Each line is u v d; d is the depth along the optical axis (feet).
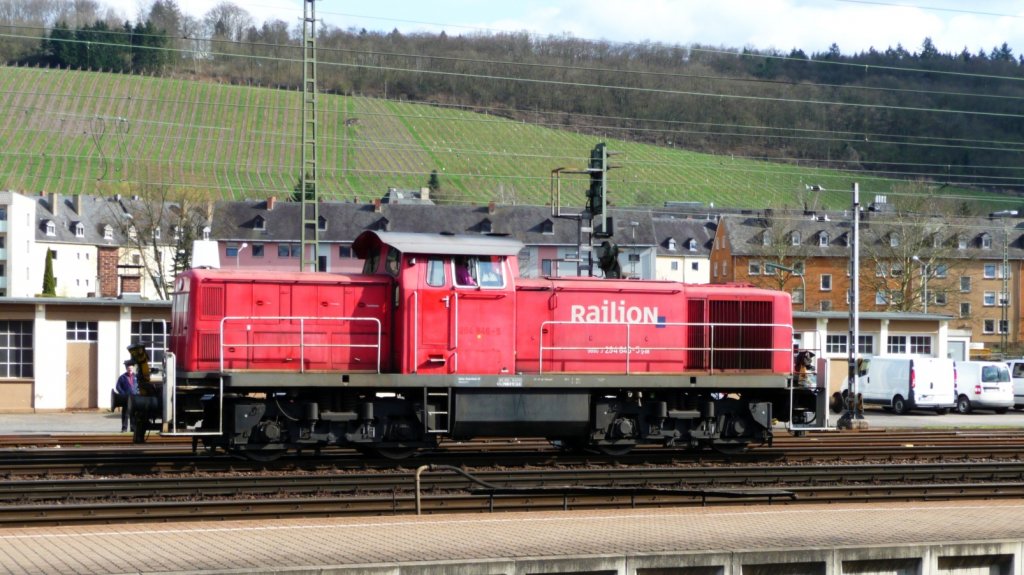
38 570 44.01
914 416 196.54
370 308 90.89
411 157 442.50
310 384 86.58
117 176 392.88
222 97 449.06
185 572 43.19
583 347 95.45
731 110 326.44
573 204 437.99
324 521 58.44
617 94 314.14
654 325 97.60
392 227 398.62
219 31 472.85
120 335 167.53
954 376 200.54
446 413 90.02
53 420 149.79
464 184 437.17
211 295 87.81
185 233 360.69
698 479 82.07
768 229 388.37
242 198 413.80
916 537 53.67
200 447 100.32
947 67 397.80
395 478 76.95
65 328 165.58
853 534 54.44
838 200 478.59
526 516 60.44
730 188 456.04
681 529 55.52
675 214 450.30
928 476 86.79
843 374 211.20
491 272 91.86
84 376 166.61
